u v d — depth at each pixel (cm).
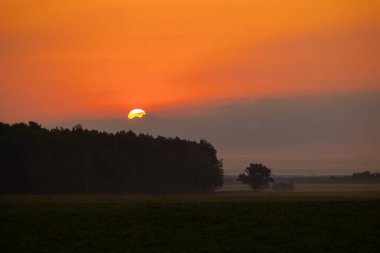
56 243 4194
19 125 14150
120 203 6284
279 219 4888
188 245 4097
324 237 4272
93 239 4319
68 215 5153
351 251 3922
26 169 12250
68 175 12888
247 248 3994
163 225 4747
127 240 4253
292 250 3947
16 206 5841
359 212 5159
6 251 3978
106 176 13925
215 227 4638
